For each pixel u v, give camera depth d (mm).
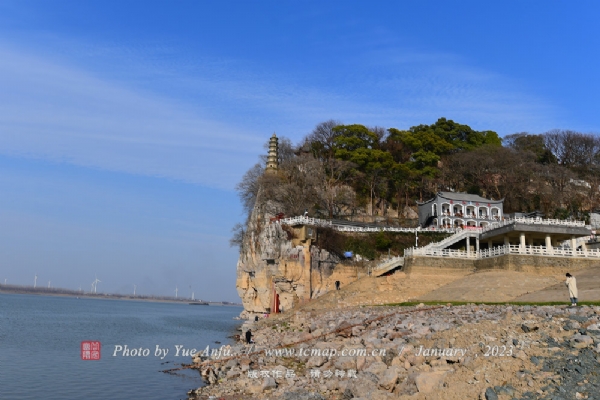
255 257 93562
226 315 163000
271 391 27938
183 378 35938
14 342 57094
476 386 20812
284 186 97812
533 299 49938
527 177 112562
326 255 84438
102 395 30984
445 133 127688
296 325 52812
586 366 20703
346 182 109000
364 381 23984
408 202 113500
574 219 106312
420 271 72625
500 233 75250
